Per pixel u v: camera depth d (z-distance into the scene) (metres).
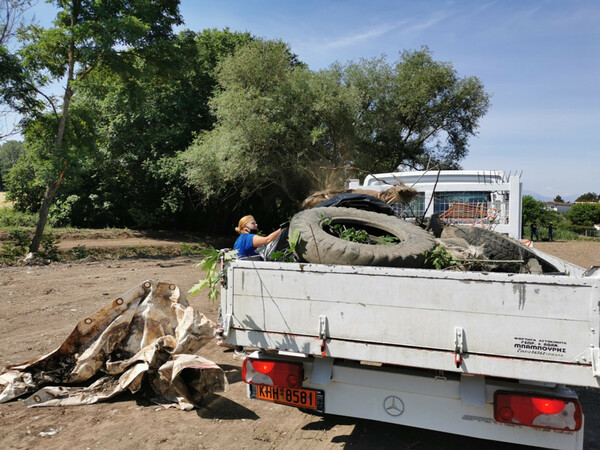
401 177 8.82
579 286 2.53
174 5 18.56
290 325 3.21
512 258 4.12
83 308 7.84
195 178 23.44
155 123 26.88
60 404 4.13
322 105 22.84
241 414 4.10
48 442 3.48
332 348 3.08
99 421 3.86
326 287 3.09
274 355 3.57
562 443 2.80
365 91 27.33
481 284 2.71
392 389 3.16
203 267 3.84
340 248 3.37
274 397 3.47
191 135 27.66
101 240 22.77
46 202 15.26
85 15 15.68
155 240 24.50
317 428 3.87
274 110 22.52
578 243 33.16
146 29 15.90
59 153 15.10
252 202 31.56
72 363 4.52
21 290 9.26
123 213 29.00
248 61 23.20
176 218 29.11
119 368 4.33
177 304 4.72
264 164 23.31
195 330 4.41
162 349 4.35
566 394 2.76
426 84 28.36
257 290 3.32
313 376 3.35
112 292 9.25
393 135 29.16
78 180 15.72
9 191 29.67
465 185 8.45
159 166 26.14
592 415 4.18
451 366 2.79
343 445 3.58
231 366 5.38
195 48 19.61
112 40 15.22
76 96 18.12
